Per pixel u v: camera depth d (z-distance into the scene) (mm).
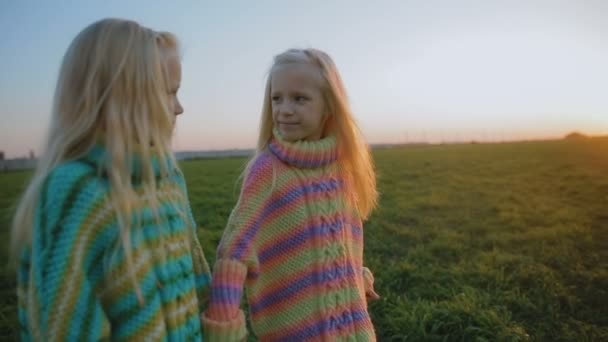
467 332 3902
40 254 1131
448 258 6449
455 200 10969
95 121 1278
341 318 1852
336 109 1999
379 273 5629
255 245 1812
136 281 1224
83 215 1161
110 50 1299
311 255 1857
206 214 9719
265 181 1859
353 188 2121
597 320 4309
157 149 1351
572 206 9633
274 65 1965
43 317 1094
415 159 22875
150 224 1324
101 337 1127
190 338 1415
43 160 1266
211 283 1677
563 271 5586
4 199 11531
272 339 1889
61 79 1316
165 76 1428
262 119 2092
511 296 4648
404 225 8656
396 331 4039
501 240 7051
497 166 17891
